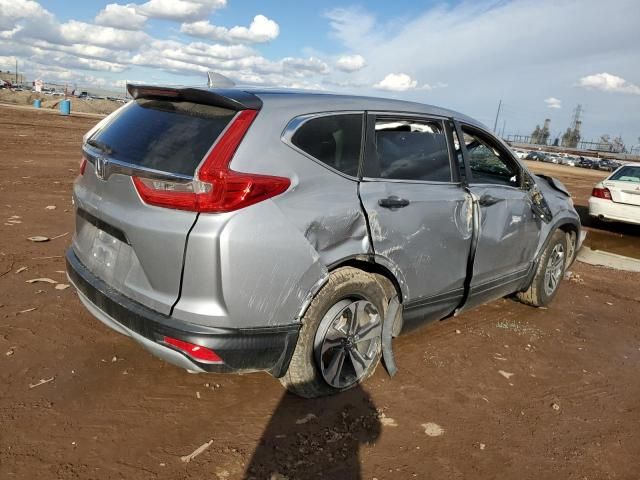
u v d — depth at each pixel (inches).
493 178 183.2
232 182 105.3
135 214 111.4
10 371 133.3
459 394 144.2
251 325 110.7
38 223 275.4
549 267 212.7
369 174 134.1
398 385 144.9
